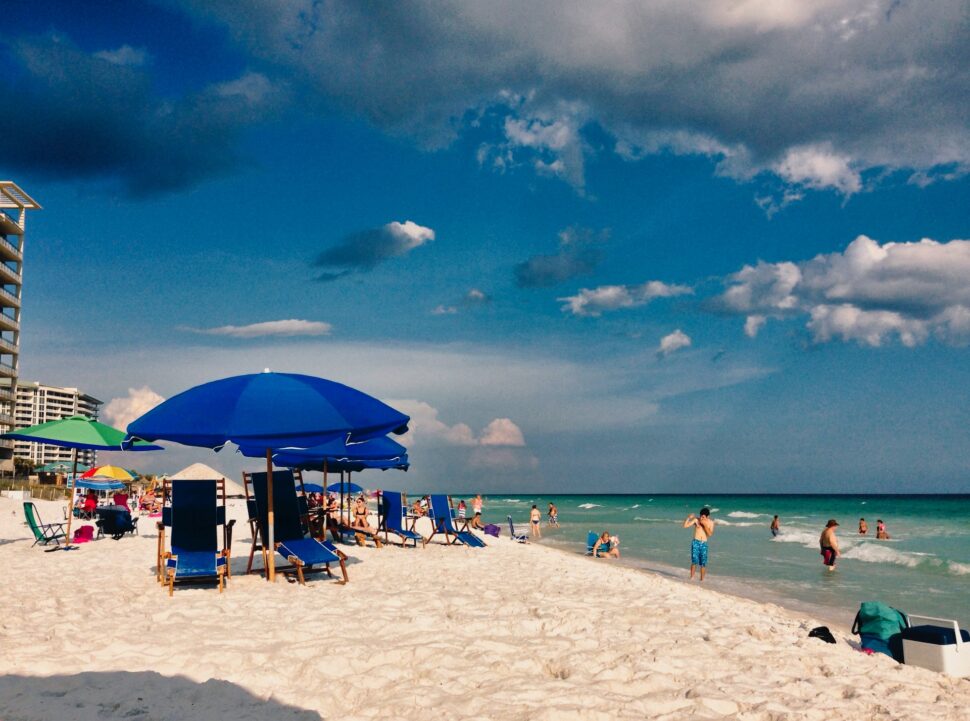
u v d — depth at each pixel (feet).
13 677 15.28
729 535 104.94
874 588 47.39
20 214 192.75
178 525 29.45
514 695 14.51
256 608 23.61
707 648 18.92
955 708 14.78
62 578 31.37
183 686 14.83
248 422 25.85
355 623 20.99
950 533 115.65
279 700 14.23
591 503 371.56
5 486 114.83
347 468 51.57
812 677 16.84
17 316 187.42
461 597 26.53
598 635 20.29
